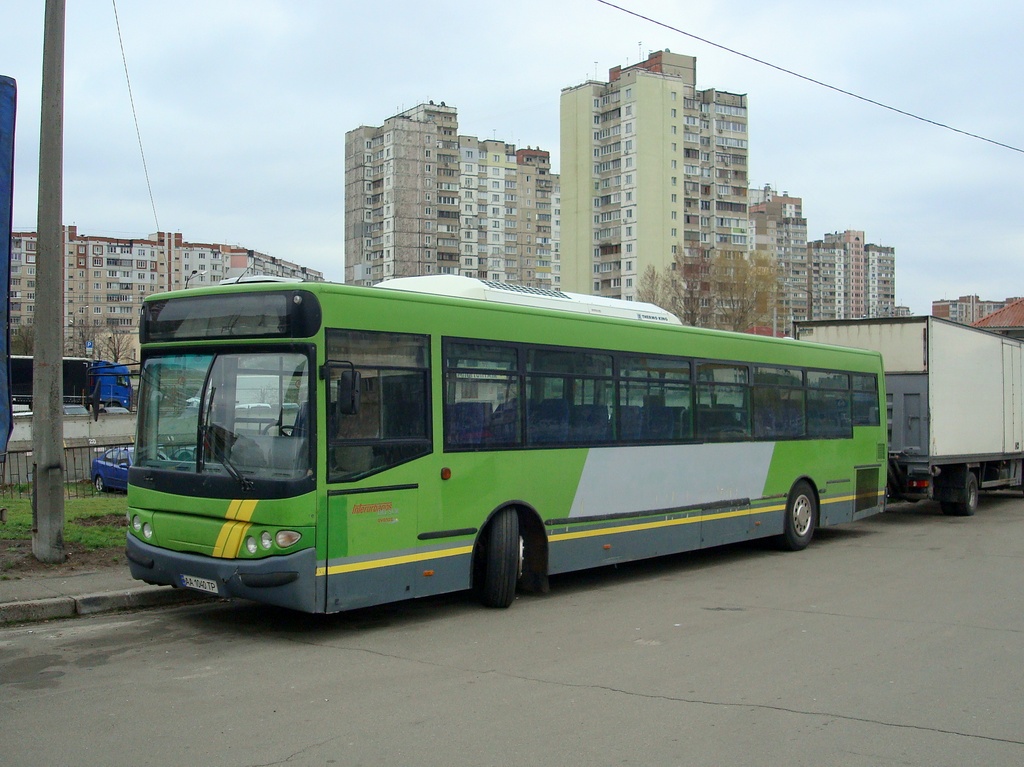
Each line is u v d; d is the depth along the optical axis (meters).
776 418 14.22
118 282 132.12
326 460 8.05
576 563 10.59
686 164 97.69
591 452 10.81
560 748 5.54
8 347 10.61
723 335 13.19
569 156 101.62
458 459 9.23
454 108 117.00
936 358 18.88
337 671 7.26
